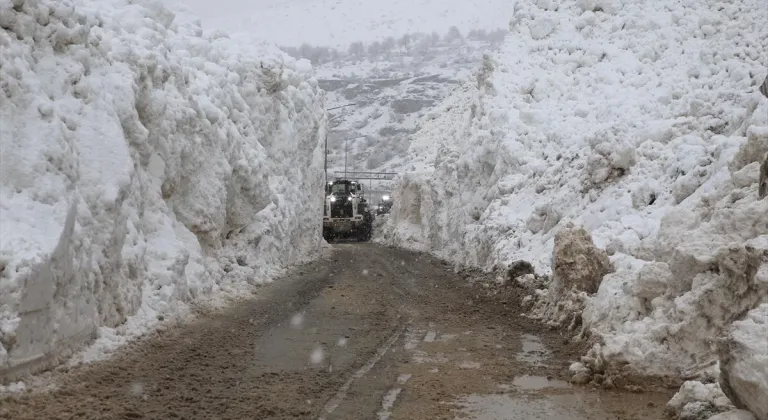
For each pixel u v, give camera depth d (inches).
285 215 758.5
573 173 703.7
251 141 653.9
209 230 526.3
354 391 268.2
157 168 445.1
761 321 207.5
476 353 344.8
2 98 291.1
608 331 327.6
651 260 406.6
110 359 295.7
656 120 685.9
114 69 395.9
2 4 309.6
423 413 242.4
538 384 286.8
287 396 255.8
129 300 354.6
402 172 1710.1
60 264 274.4
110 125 354.3
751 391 195.5
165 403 239.6
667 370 274.4
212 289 492.1
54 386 249.6
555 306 427.8
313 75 975.0
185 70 530.6
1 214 264.5
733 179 374.0
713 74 804.0
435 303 515.8
